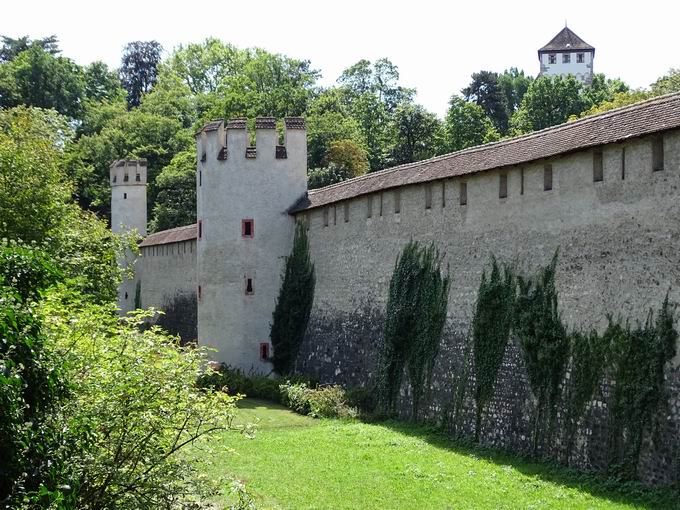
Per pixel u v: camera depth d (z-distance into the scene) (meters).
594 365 24.78
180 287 60.16
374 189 37.59
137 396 15.76
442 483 23.83
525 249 28.53
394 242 36.62
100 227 40.34
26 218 35.41
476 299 30.91
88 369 15.88
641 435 22.78
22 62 100.00
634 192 23.95
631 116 24.64
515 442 27.91
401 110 91.31
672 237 22.64
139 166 74.44
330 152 79.12
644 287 23.45
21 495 11.93
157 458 16.02
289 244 46.91
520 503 21.52
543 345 26.84
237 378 42.81
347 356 40.22
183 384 16.25
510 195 29.39
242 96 85.88
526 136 29.88
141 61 132.50
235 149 46.97
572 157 26.42
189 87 112.56
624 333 23.86
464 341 31.41
